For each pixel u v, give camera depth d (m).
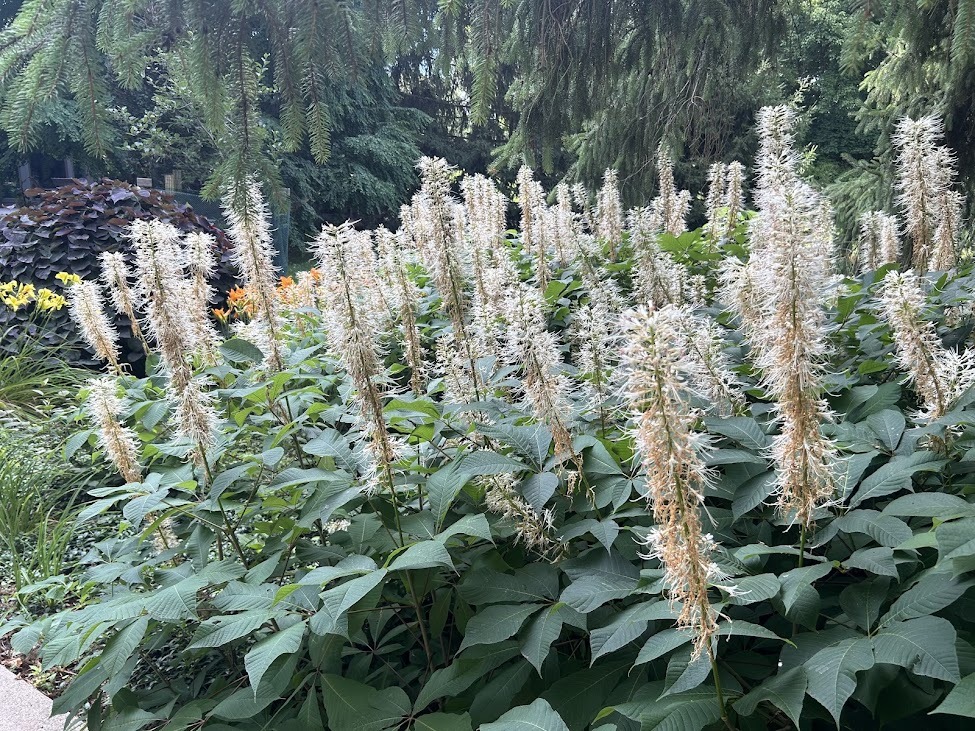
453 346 3.28
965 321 3.52
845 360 3.47
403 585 2.81
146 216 8.31
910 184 4.13
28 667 3.71
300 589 2.38
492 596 2.36
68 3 3.76
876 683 1.89
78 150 11.82
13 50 3.80
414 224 6.18
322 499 2.60
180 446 3.22
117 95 14.22
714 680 1.91
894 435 2.52
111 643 2.31
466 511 2.83
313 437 3.33
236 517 3.13
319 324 5.46
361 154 19.20
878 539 2.01
